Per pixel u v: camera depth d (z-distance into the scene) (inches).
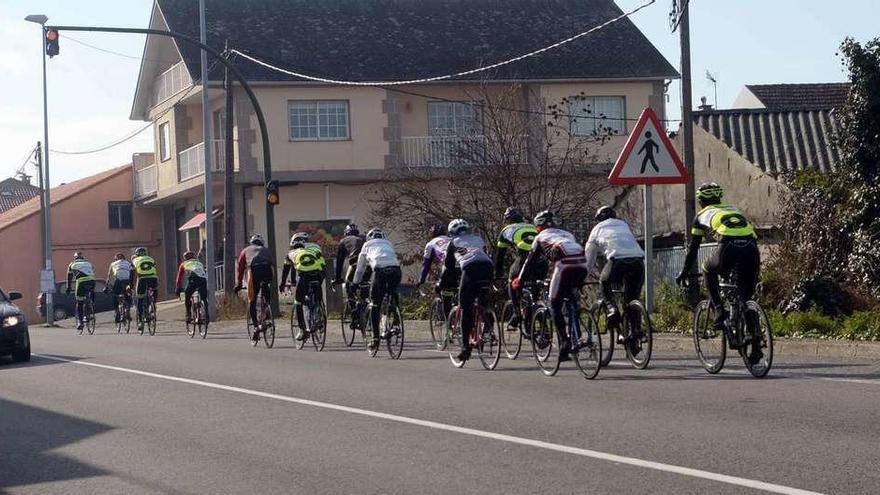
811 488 265.1
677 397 416.2
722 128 1123.9
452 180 976.3
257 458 337.4
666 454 311.7
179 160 1603.1
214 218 1573.6
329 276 1146.0
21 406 486.0
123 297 1106.7
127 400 487.2
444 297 583.2
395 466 315.6
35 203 2158.0
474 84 1439.5
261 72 1439.5
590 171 996.6
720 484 273.4
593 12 1617.9
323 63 1476.4
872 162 703.7
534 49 1533.0
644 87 1513.3
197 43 1000.2
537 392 450.6
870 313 586.6
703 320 486.6
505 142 973.8
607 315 488.1
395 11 1589.6
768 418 360.8
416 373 542.0
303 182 1457.9
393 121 1469.0
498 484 287.0
